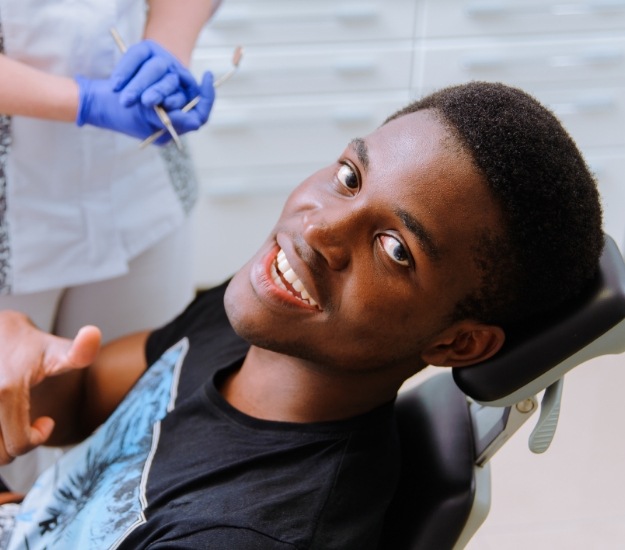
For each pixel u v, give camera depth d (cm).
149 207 128
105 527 81
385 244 73
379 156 75
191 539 72
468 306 75
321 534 75
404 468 90
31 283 120
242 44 183
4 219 114
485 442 86
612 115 197
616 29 187
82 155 115
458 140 71
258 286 80
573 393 194
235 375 91
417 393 98
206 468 81
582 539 161
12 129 108
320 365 80
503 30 186
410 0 181
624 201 208
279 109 192
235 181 201
